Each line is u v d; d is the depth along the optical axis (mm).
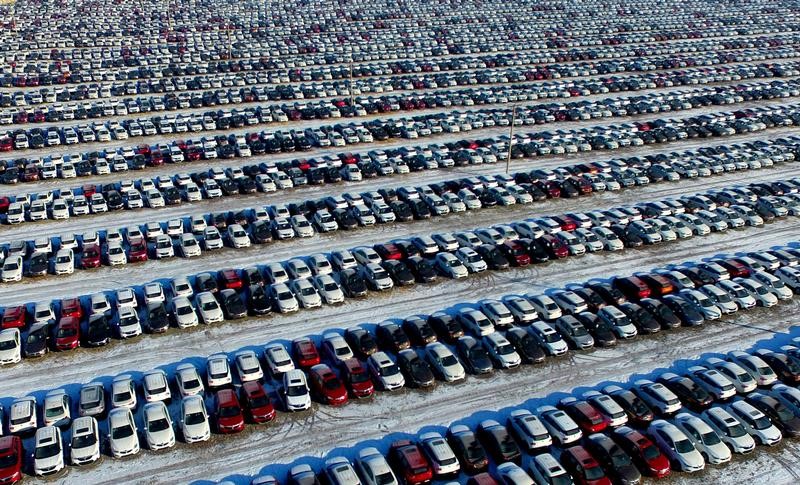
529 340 41188
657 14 163875
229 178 64812
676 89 101375
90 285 47875
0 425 33594
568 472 31781
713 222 58344
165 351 40938
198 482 31500
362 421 35719
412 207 59719
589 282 48312
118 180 65625
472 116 84188
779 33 144625
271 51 118250
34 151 72562
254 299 45250
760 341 43250
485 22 149750
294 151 74062
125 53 116250
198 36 131500
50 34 129625
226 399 35156
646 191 65812
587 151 76188
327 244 54250
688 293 46688
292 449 33656
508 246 52719
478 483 30156
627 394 36250
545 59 116250
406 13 157375
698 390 36781
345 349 39469
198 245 52312
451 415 36250
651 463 32000
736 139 81188
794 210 61500
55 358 40031
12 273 47969
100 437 33688
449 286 49031
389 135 79062
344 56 115688
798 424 35094
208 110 86875
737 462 33469
